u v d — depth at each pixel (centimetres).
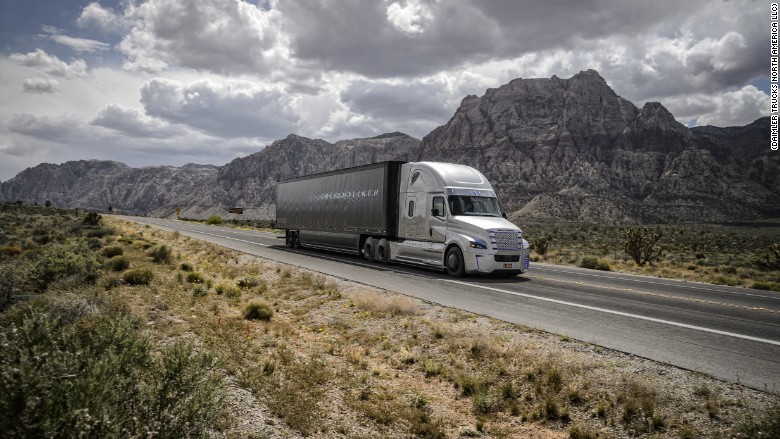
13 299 943
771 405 588
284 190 3362
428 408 655
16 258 1778
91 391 341
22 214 5556
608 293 1466
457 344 884
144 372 473
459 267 1748
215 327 893
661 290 1598
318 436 523
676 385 664
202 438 406
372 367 806
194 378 422
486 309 1154
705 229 12125
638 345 848
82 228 3572
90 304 853
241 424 504
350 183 2458
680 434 555
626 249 3056
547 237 5828
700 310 1217
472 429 596
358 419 591
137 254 2003
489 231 1705
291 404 582
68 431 315
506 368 765
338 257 2516
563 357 774
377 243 2245
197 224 6619
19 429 297
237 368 673
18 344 343
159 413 390
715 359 770
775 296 1595
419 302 1234
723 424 561
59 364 338
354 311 1183
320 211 2775
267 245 3262
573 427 587
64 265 1270
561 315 1099
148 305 999
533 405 663
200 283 1447
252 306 1093
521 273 1891
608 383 687
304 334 995
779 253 2961
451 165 2017
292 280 1631
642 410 611
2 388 301
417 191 2000
